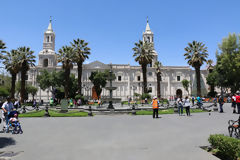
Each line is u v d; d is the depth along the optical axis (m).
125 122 12.52
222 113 17.00
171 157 5.09
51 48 65.06
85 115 18.22
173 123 11.41
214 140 5.34
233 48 42.06
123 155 5.32
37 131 9.42
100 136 7.98
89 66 62.69
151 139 7.25
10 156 5.38
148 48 42.53
